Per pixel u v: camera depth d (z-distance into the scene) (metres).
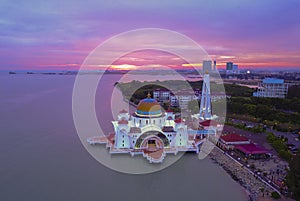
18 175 76.56
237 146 98.12
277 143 100.56
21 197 64.88
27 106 192.50
